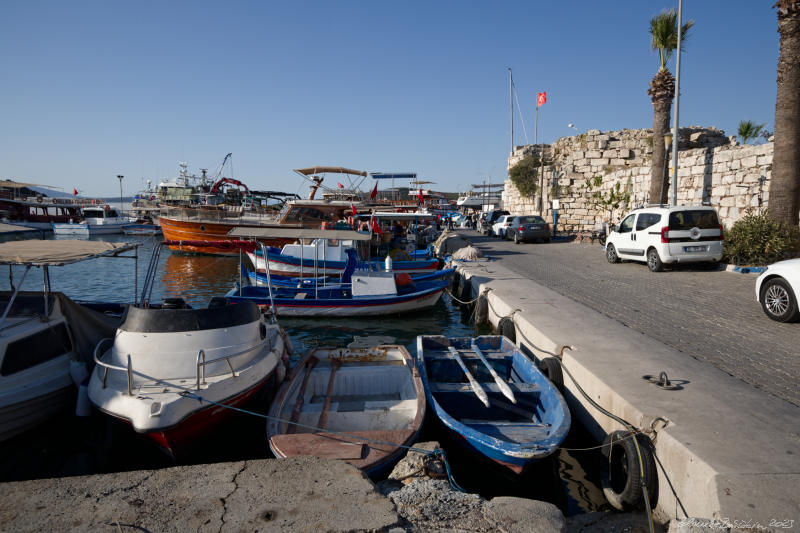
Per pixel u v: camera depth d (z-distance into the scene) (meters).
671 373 5.72
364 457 4.55
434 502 3.51
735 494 3.31
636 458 4.21
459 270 16.00
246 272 15.29
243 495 3.42
